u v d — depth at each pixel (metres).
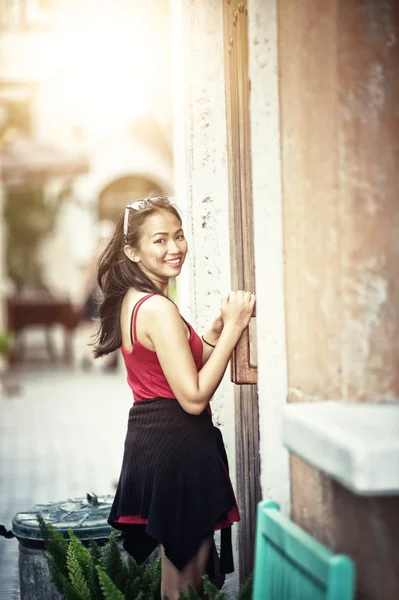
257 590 2.52
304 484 2.72
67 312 18.05
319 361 2.53
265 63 2.88
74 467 8.61
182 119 4.44
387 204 2.31
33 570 3.93
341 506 2.46
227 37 4.09
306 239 2.61
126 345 3.41
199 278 4.30
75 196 21.81
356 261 2.31
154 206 3.46
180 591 3.10
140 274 3.44
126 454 3.40
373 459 1.96
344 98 2.30
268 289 2.92
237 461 4.18
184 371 3.19
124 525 3.45
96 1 15.41
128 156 21.47
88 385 15.00
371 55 2.29
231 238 4.14
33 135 20.30
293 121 2.71
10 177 15.91
